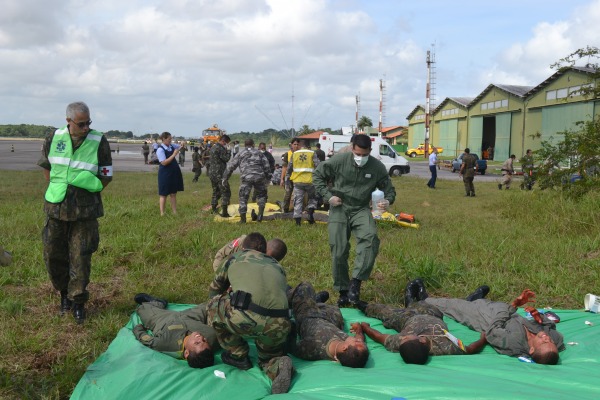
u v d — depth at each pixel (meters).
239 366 4.30
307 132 76.44
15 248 8.58
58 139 5.55
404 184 27.05
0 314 5.74
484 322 5.12
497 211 14.91
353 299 6.07
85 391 3.88
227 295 4.34
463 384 3.57
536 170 14.62
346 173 6.32
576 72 42.25
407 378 3.72
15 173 28.45
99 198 5.71
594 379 3.70
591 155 13.37
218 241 9.61
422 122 76.75
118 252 8.53
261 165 11.89
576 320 5.57
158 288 6.88
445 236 10.48
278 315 4.14
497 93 54.72
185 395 3.82
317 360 4.47
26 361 4.67
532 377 3.79
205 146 29.39
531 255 8.66
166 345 4.50
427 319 4.80
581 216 11.21
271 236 10.30
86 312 5.92
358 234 6.31
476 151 59.72
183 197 17.70
